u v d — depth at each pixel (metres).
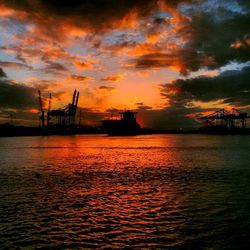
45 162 41.41
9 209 15.56
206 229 12.44
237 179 24.88
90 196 18.58
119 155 54.31
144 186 21.91
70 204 16.58
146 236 11.77
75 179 25.52
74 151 66.88
